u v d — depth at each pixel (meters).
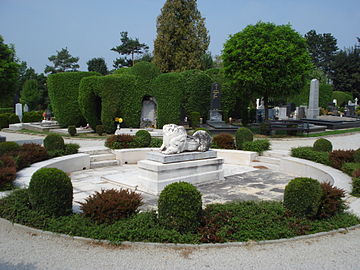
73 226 5.91
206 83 29.72
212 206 6.80
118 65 69.88
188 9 47.88
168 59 47.91
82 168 13.21
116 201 6.29
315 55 84.25
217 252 5.39
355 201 7.98
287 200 6.71
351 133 26.11
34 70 69.50
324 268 4.90
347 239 5.98
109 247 5.48
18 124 30.81
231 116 35.19
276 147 18.80
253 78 24.81
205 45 48.97
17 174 9.78
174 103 25.89
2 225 6.32
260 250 5.49
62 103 27.45
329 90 52.84
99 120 26.12
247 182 11.05
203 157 10.67
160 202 6.02
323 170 11.06
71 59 72.44
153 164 9.39
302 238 5.97
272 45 23.91
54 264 4.91
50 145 13.28
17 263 4.92
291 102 53.69
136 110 25.78
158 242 5.62
